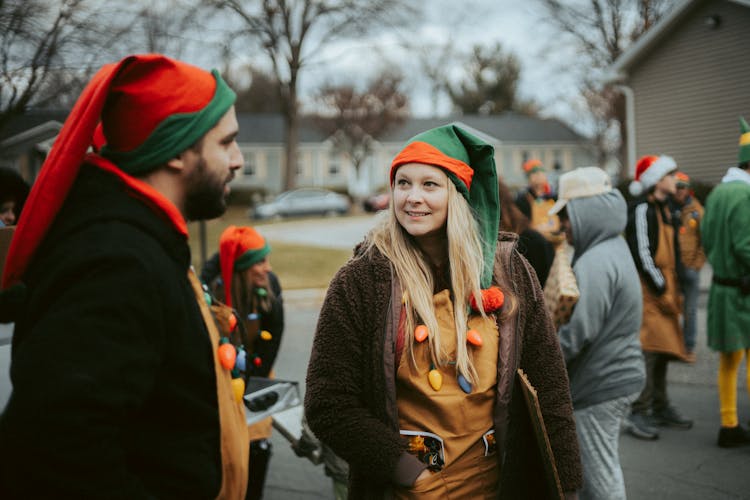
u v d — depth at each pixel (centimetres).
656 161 477
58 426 101
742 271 399
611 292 264
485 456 166
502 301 170
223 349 139
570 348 264
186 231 133
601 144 3109
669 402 460
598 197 277
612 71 1669
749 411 483
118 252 114
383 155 4691
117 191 126
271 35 2756
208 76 138
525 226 346
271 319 342
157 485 122
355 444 158
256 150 4544
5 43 745
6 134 833
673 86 1577
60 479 103
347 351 165
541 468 166
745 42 1418
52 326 107
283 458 430
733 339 398
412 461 157
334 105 4281
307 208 3259
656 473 379
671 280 471
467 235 171
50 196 120
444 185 172
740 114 1444
